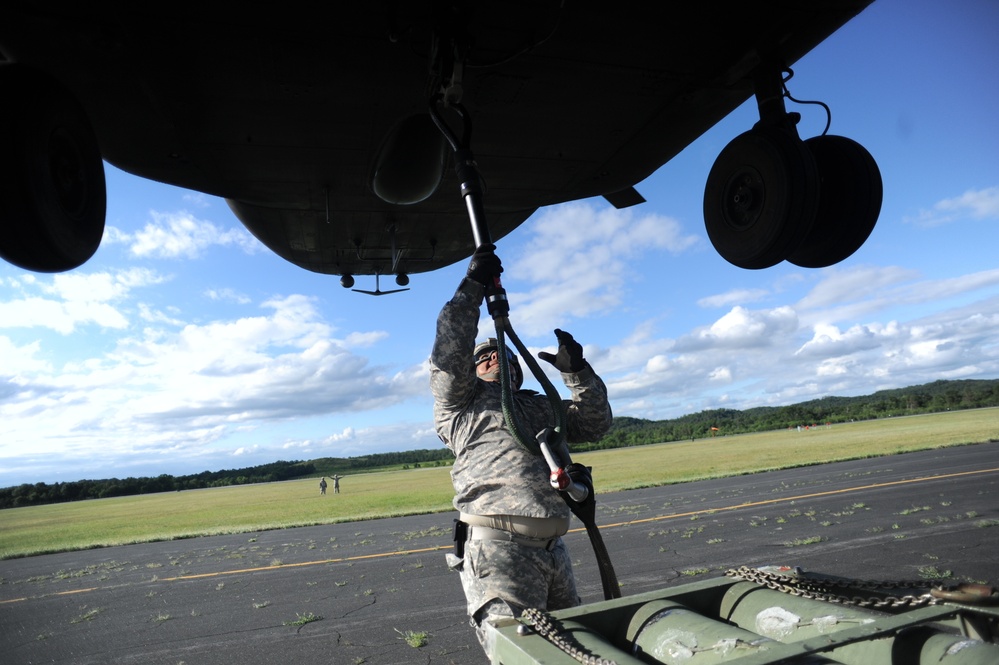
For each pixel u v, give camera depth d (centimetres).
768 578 146
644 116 245
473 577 189
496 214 320
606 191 306
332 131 238
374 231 324
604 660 106
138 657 534
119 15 179
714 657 109
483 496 194
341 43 193
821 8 197
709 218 254
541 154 265
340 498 3603
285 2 175
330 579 832
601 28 196
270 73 205
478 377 224
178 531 1972
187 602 752
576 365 215
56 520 3866
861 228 248
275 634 572
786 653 97
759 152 223
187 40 189
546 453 169
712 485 1898
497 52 201
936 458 2083
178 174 266
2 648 600
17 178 171
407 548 1078
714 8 193
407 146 246
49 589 939
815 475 1891
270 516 2392
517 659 119
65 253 193
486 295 182
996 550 688
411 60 203
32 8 176
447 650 485
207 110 222
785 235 218
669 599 143
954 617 109
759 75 224
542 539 193
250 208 301
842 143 245
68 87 210
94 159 211
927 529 845
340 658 487
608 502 1633
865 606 121
